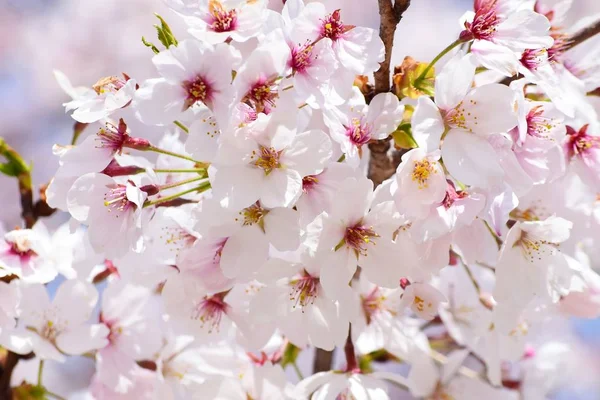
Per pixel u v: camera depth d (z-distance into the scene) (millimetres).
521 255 558
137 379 592
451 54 557
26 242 570
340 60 527
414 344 587
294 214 520
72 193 532
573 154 577
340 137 520
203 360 589
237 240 523
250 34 516
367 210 528
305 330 548
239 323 564
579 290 572
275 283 546
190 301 563
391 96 532
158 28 532
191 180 541
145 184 533
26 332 568
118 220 533
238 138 512
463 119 529
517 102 529
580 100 572
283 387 569
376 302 582
